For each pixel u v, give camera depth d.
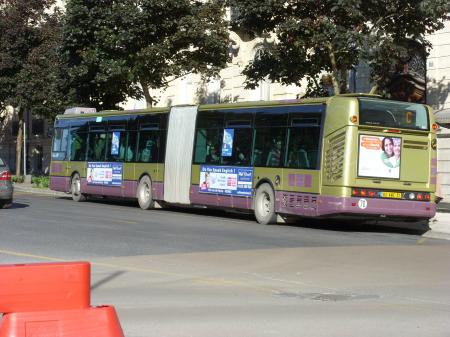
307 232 16.12
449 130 23.89
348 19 19.89
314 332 6.92
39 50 36.78
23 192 32.84
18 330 4.46
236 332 6.92
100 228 16.08
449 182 23.94
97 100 32.44
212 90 36.19
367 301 8.55
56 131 28.11
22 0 37.22
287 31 19.78
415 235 16.55
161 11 26.38
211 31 27.28
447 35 24.06
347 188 15.72
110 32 26.77
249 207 18.41
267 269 10.86
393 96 25.11
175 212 21.61
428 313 7.86
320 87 22.86
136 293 8.96
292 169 17.05
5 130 53.81
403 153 16.28
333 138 16.03
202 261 11.57
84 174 25.72
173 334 6.84
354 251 12.87
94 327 4.61
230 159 19.17
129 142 23.53
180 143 21.17
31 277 4.58
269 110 18.05
